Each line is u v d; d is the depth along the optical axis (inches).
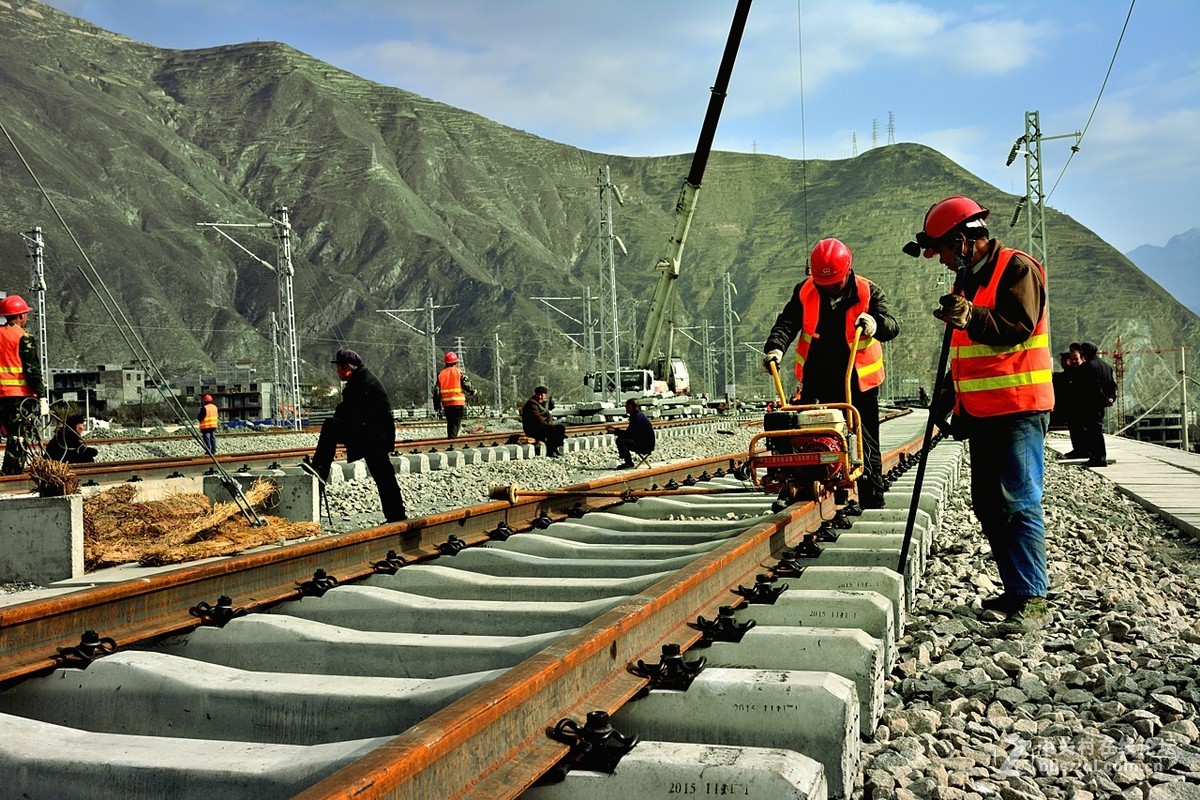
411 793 95.6
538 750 117.3
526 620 190.9
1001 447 231.8
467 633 194.1
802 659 159.2
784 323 305.9
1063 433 1181.7
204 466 653.3
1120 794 134.5
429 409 3235.7
